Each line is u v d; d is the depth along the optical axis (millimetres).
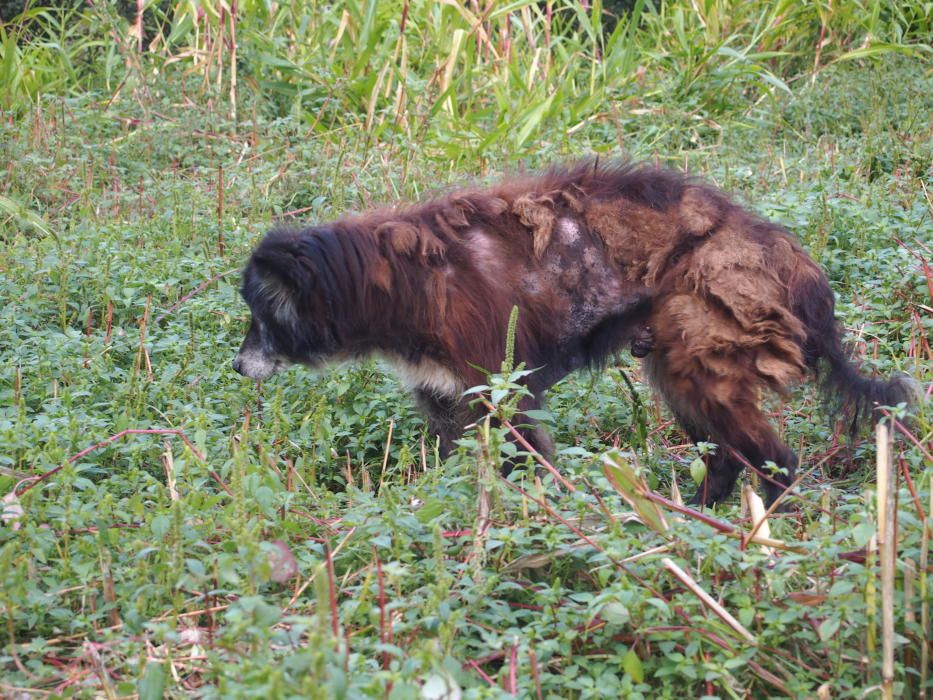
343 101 11828
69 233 8688
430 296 5809
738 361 5668
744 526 4738
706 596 4172
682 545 4391
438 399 6281
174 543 4480
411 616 4113
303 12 12688
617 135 11484
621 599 3986
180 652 4223
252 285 6004
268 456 5070
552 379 6207
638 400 6332
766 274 5715
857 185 9578
